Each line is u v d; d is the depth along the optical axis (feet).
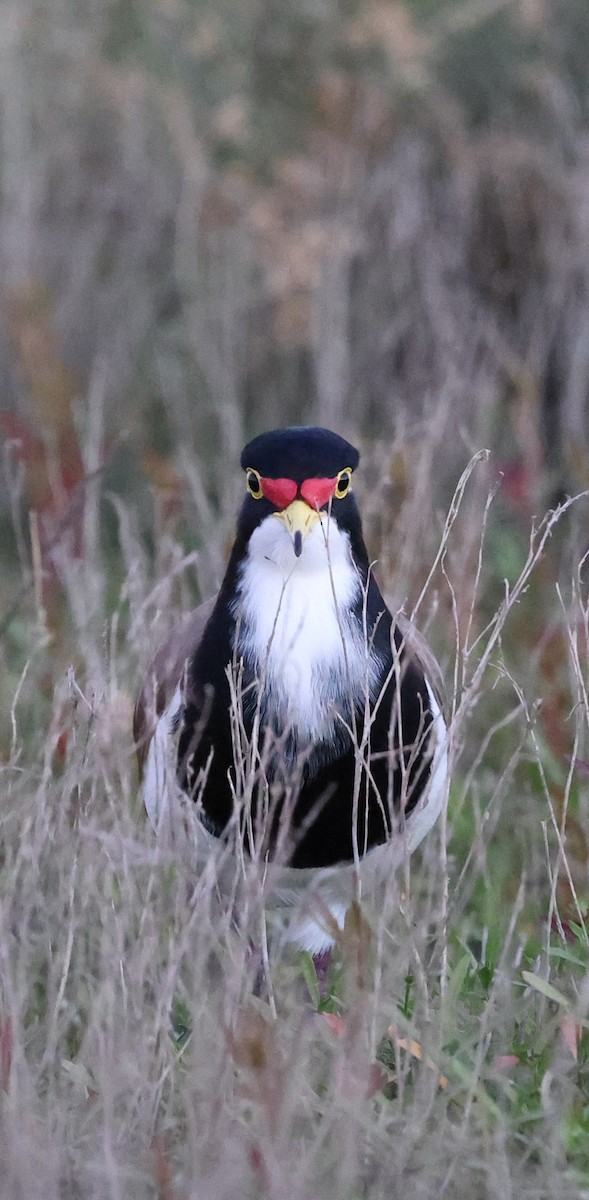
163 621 37.37
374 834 29.53
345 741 28.94
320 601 29.01
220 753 29.12
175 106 54.08
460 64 55.52
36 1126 24.36
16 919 28.78
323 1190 23.26
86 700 30.25
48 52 56.44
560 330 51.24
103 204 55.42
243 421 52.13
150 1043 25.59
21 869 29.04
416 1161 24.20
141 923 26.89
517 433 47.67
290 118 55.11
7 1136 23.81
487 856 33.27
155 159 55.57
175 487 44.19
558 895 31.63
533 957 30.30
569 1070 26.45
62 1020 27.25
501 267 53.36
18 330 45.44
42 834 28.53
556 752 35.09
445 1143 24.31
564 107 54.08
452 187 53.11
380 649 29.48
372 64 54.39
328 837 29.27
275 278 50.83
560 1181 24.18
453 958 30.86
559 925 29.89
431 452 41.81
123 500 48.49
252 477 29.32
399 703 28.48
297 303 50.65
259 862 28.84
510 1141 25.39
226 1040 23.99
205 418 51.98
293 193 53.31
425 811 30.25
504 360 50.08
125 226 55.67
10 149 54.65
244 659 29.09
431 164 53.83
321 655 28.89
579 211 51.75
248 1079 23.97
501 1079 25.88
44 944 28.58
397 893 29.22
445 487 45.68
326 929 27.96
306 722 28.81
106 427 50.14
